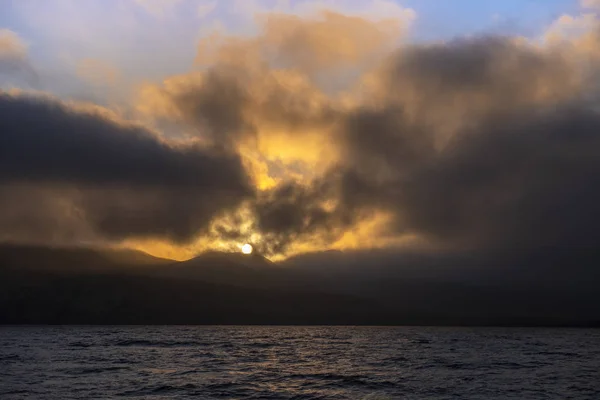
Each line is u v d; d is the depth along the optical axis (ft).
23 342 508.53
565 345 497.87
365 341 563.89
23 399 165.37
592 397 174.19
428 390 188.55
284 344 494.59
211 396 171.63
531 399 170.09
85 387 190.70
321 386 197.06
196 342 522.47
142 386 193.16
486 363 296.10
